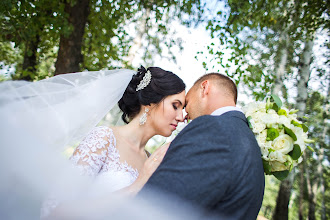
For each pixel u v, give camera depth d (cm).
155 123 189
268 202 2178
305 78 776
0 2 389
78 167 148
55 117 134
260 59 748
